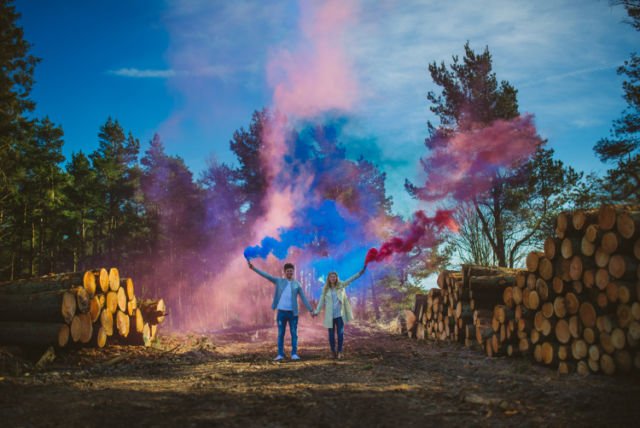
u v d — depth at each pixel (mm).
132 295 11461
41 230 32969
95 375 7246
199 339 14203
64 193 37531
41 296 8836
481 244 22062
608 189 17750
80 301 9211
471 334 10688
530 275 7996
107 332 10234
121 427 4207
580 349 6703
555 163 22312
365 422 4273
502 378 6520
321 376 6793
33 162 32938
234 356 10133
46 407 4895
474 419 4289
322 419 4371
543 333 7535
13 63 24062
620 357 6062
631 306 5961
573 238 7109
